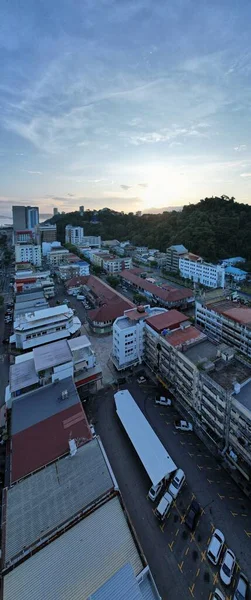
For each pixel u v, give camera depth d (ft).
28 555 87.61
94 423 166.61
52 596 77.61
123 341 208.95
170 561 103.35
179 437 156.56
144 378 205.98
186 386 170.09
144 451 139.23
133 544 89.30
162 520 116.06
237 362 159.22
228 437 139.13
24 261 555.28
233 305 273.95
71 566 84.28
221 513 118.83
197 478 133.59
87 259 635.25
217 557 101.71
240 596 92.17
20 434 136.77
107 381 204.64
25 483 111.45
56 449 127.34
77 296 398.21
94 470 113.60
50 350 183.42
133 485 131.44
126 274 469.57
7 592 79.30
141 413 162.71
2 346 261.85
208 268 429.79
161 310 248.93
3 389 200.34
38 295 347.77
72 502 102.06
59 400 157.17
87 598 70.54
